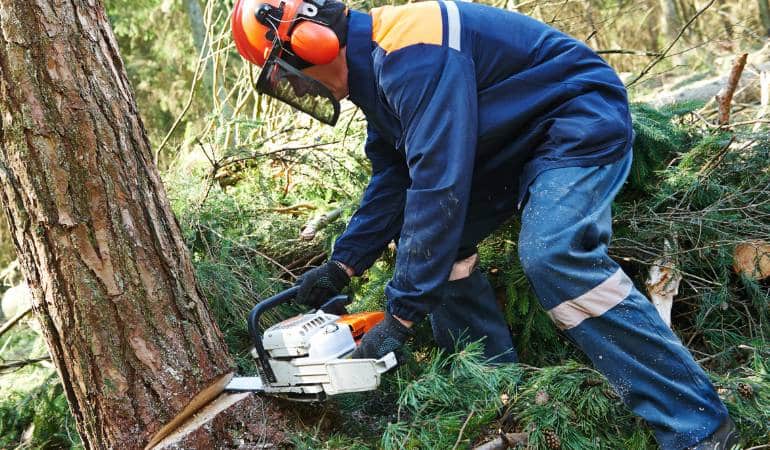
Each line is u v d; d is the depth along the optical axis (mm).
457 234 1868
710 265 2623
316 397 2020
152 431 2000
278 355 2020
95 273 1927
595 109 1958
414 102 1856
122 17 7539
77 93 1884
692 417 1838
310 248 3025
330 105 2100
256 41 2002
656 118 2820
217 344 2148
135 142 2006
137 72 8047
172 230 2078
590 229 1881
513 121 1984
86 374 1978
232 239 2873
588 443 2004
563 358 2514
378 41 1938
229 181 3375
